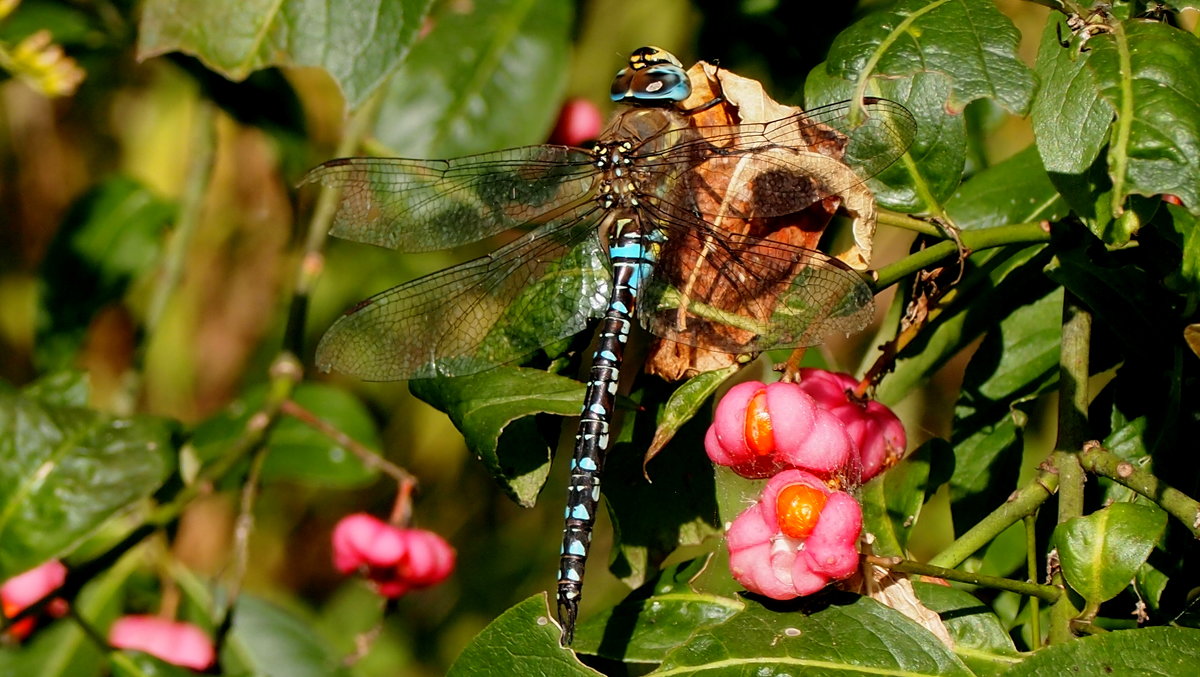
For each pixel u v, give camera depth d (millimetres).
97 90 1412
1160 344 1283
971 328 1305
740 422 1270
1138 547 1266
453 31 1350
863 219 1287
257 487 1341
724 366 1287
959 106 1278
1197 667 1259
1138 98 1270
